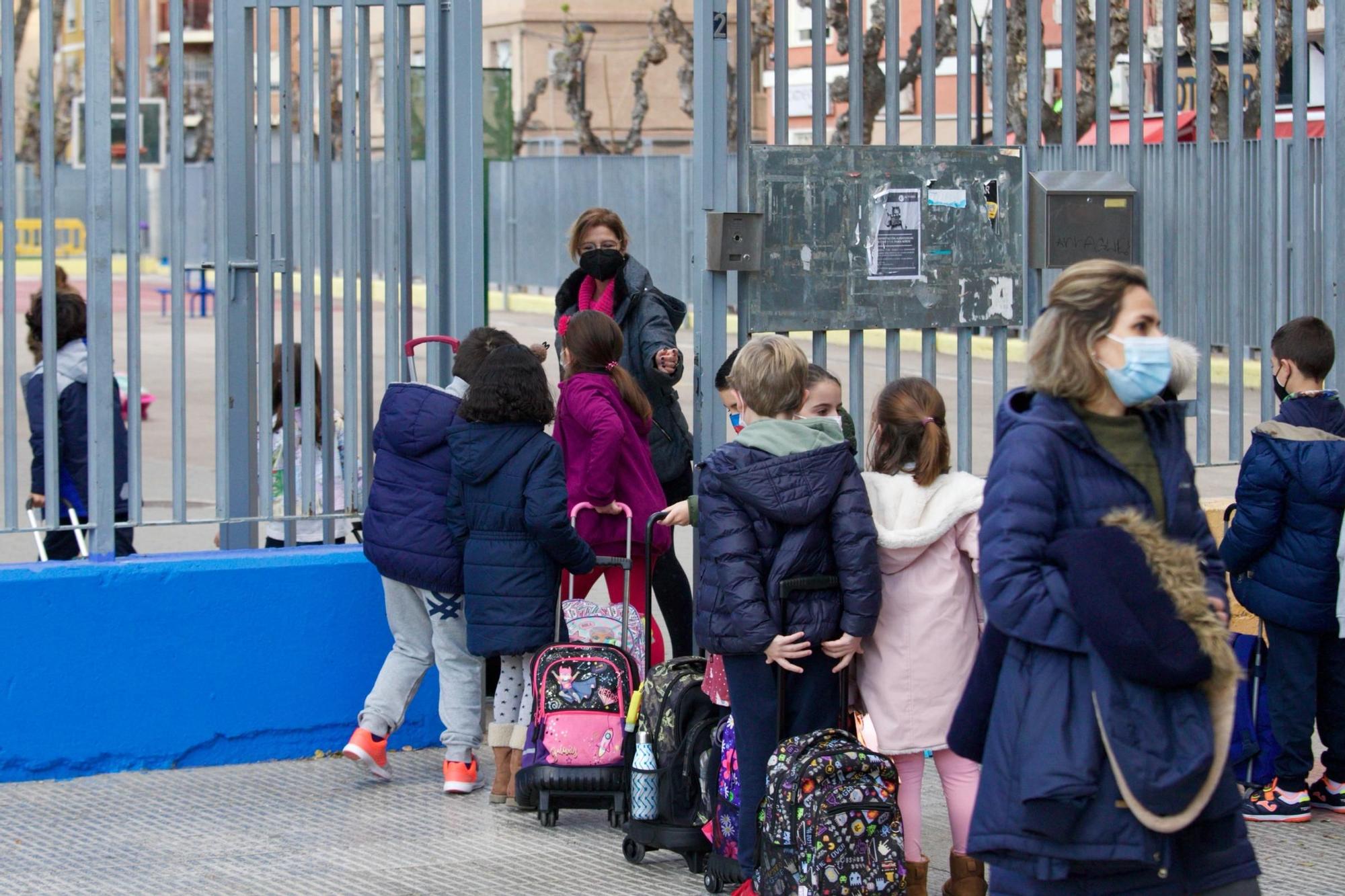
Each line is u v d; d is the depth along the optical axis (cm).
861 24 680
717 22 650
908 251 687
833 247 674
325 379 731
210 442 1644
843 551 486
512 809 625
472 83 702
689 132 4481
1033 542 365
